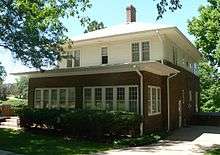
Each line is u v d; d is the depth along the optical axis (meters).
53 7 17.42
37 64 22.09
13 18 20.78
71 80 24.95
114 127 18.98
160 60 23.11
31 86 28.16
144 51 23.98
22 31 20.75
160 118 23.78
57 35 22.30
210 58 25.89
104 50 26.14
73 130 20.80
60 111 22.09
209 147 17.30
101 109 21.97
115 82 22.09
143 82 20.81
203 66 40.97
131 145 17.59
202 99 50.84
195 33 27.17
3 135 21.23
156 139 19.61
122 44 25.11
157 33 22.58
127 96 21.33
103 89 22.78
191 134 22.98
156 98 23.19
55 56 23.00
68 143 18.22
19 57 21.66
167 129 23.95
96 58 26.47
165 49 23.91
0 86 64.12
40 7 18.41
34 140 19.20
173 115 25.45
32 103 27.84
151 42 23.70
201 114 32.50
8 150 15.55
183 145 18.02
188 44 27.86
